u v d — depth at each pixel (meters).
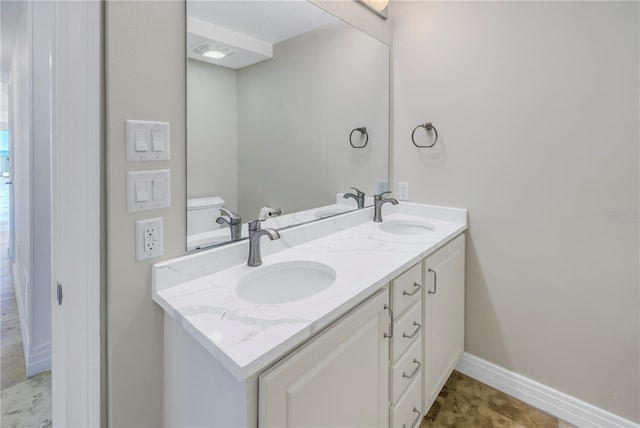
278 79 1.47
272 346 0.73
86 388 0.96
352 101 1.87
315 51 1.64
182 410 0.97
